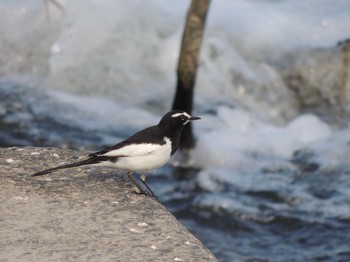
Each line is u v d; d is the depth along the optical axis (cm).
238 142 1702
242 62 1914
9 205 842
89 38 1942
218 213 1450
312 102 1877
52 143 1686
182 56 1584
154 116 1819
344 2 2084
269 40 1952
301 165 1625
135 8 1984
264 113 1842
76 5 1980
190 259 754
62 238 781
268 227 1415
